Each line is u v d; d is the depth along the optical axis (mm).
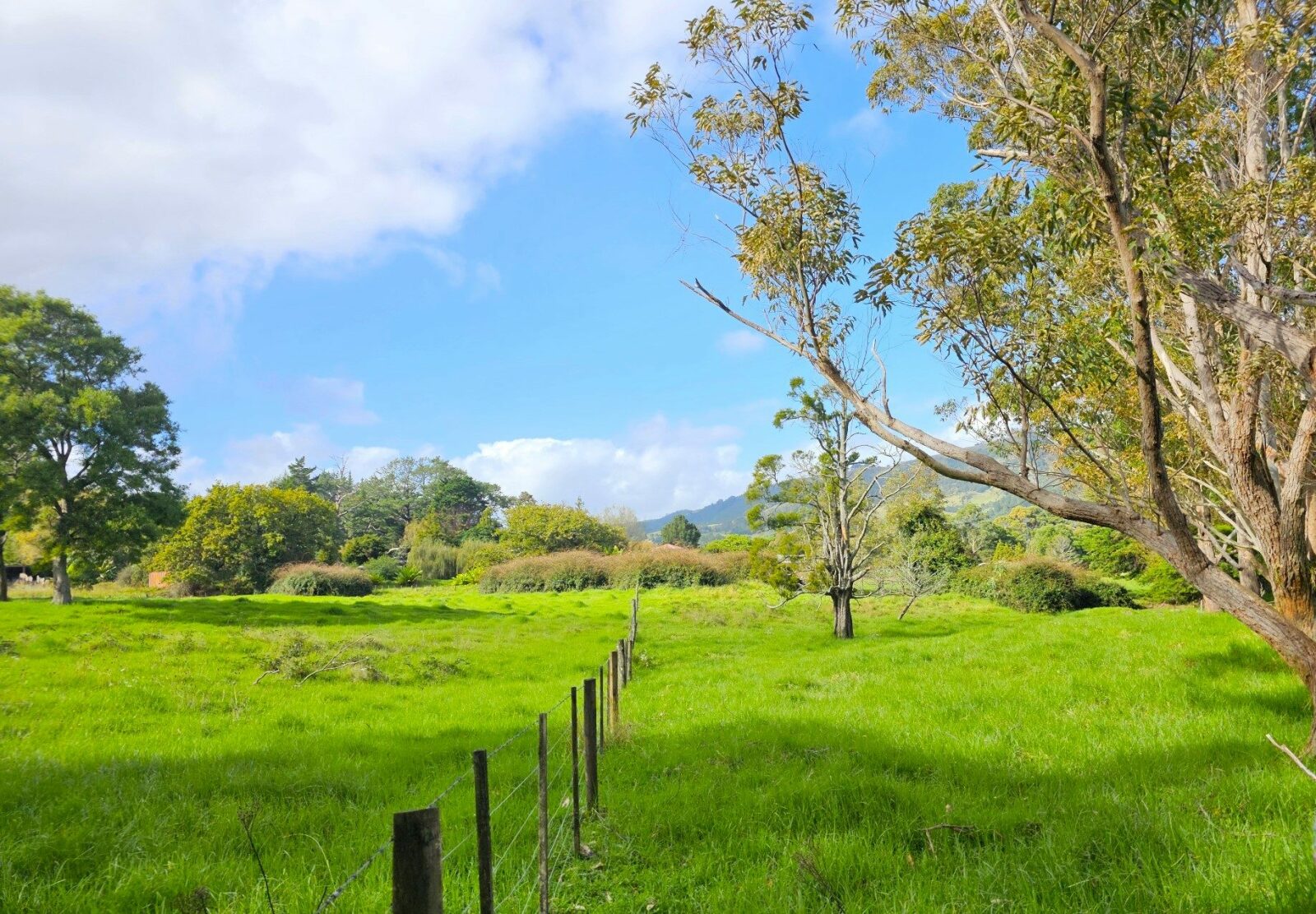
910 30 13305
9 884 6016
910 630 34188
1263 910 5152
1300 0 9656
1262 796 7500
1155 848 6406
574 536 88625
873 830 7332
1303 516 10102
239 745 12344
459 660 23016
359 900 5750
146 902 5906
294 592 61844
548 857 6477
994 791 8523
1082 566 55625
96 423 42719
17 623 28000
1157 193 9078
